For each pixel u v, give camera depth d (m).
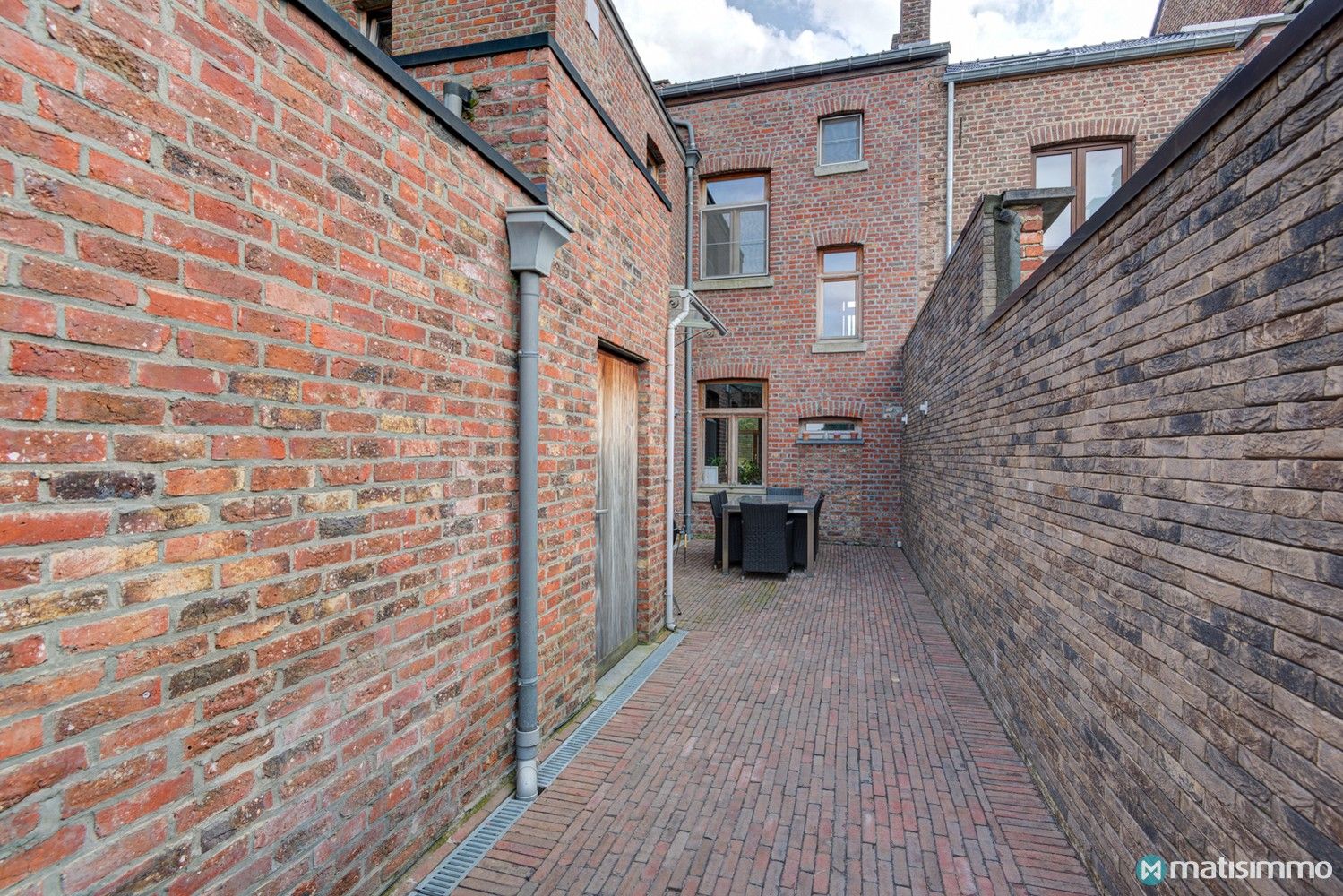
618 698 3.99
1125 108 8.75
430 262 2.34
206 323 1.52
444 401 2.43
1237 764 1.55
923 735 3.53
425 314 2.31
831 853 2.52
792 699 4.02
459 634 2.56
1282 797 1.39
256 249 1.65
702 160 10.41
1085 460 2.51
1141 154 8.72
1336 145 1.28
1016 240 4.32
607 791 2.94
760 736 3.51
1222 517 1.63
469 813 2.69
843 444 9.90
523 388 2.89
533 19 4.85
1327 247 1.29
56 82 1.22
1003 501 3.72
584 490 3.75
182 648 1.48
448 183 2.45
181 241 1.46
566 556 3.52
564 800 2.87
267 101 1.68
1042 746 2.95
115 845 1.34
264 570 1.69
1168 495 1.89
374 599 2.09
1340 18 1.27
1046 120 9.01
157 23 1.40
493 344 2.76
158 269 1.41
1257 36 6.29
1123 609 2.16
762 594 6.82
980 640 4.23
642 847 2.55
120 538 1.34
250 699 1.66
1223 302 1.64
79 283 1.26
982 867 2.44
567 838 2.59
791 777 3.08
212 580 1.55
